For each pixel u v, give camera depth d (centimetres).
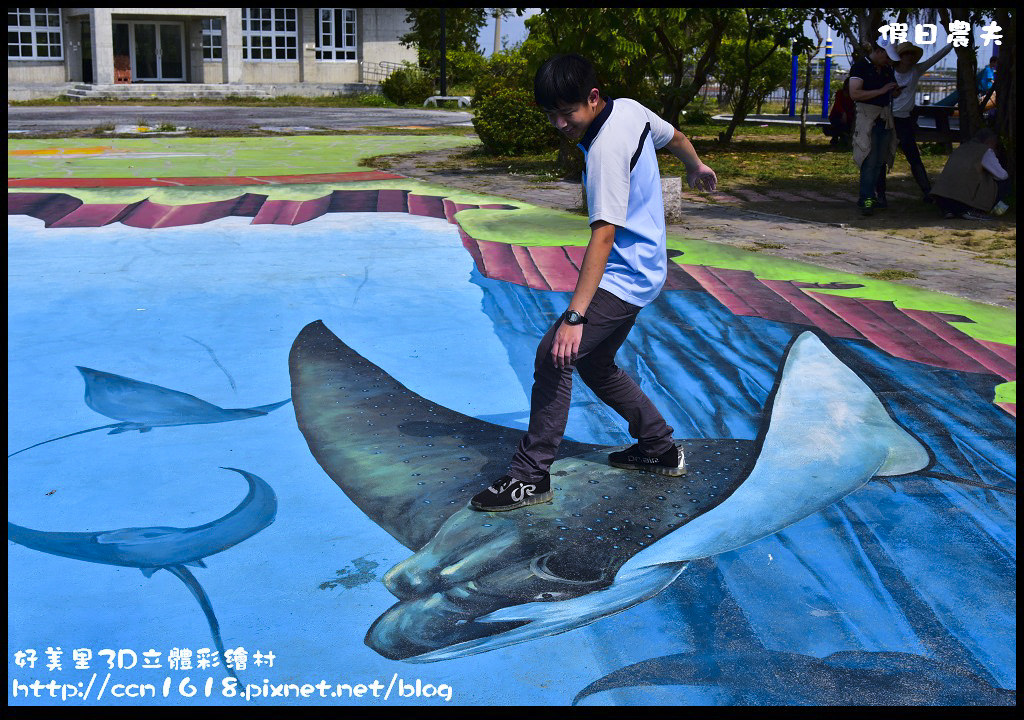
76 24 3525
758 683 218
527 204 940
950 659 227
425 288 585
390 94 3512
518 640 234
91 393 401
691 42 1588
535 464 299
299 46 3878
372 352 461
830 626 239
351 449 348
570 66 270
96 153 1429
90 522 290
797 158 1449
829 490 315
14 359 442
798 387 415
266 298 555
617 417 383
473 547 279
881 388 414
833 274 625
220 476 324
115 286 580
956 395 405
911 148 938
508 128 1450
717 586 257
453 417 381
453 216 857
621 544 281
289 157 1404
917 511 300
